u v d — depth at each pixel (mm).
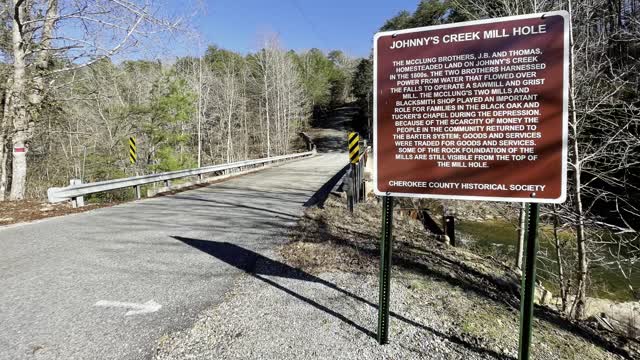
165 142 23969
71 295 4055
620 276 8828
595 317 6312
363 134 60812
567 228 7797
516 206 8516
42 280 4477
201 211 8859
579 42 7523
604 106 7184
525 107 2717
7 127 12062
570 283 7547
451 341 3293
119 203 10211
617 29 7184
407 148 3047
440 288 4570
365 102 60375
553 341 3744
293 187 13320
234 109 47375
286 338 3254
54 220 7898
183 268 4938
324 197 10594
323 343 3184
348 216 8422
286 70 52125
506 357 3082
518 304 4637
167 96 23312
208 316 3621
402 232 7691
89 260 5215
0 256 5387
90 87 18594
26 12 11492
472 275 5453
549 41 2654
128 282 4438
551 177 2672
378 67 3100
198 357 2953
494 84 2787
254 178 16703
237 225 7383
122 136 21156
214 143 46125
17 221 7828
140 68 27609
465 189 2900
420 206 12117
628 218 9289
